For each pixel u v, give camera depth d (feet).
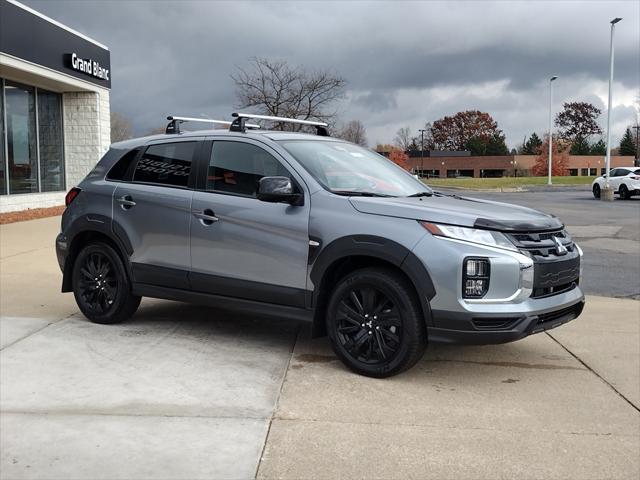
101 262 20.21
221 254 17.69
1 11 48.16
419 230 14.90
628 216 64.75
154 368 16.14
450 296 14.40
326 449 11.79
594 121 463.83
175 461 11.30
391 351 15.33
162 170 19.44
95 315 20.25
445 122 495.00
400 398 14.40
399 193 17.78
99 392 14.48
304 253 16.29
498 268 14.38
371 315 15.55
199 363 16.57
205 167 18.53
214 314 21.93
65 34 58.03
